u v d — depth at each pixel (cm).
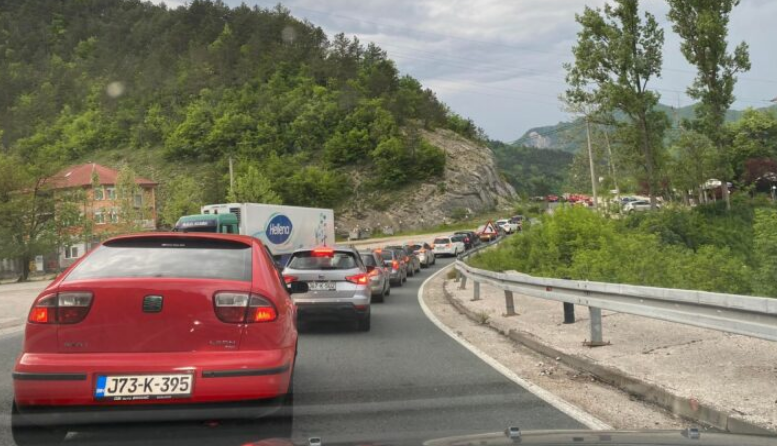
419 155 13588
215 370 419
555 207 2873
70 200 5241
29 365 412
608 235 2647
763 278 2177
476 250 3294
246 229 3095
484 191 14125
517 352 897
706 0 4831
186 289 433
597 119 4956
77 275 447
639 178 4869
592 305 854
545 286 1031
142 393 411
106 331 424
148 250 479
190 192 8619
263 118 15612
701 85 4981
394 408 579
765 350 746
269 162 13612
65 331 423
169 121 16600
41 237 4994
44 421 414
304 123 15262
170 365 416
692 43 4941
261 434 478
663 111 4831
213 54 19500
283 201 12475
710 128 4947
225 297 438
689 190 5034
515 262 2755
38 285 3325
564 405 584
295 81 17975
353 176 13800
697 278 2119
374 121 14688
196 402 416
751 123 8494
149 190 9619
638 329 974
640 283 1922
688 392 566
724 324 596
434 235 9681
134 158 15788
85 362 413
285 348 457
